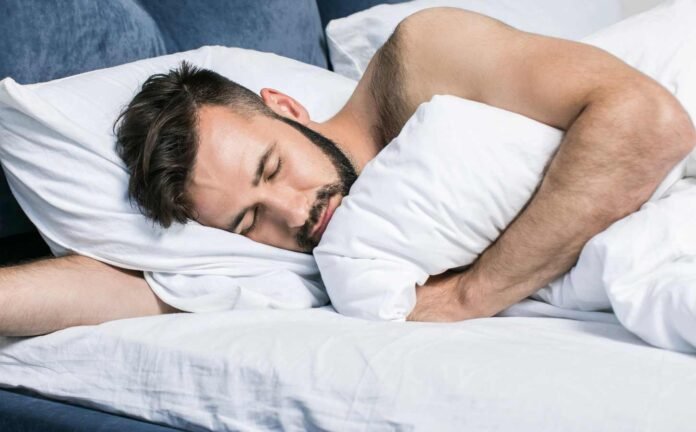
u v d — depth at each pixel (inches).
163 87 46.7
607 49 49.1
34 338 41.8
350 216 43.3
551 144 41.7
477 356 32.2
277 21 71.6
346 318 41.8
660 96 39.6
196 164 45.2
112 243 45.3
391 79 51.1
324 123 53.3
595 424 27.9
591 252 37.4
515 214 42.0
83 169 46.1
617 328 37.2
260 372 34.5
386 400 31.5
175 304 45.4
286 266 47.5
